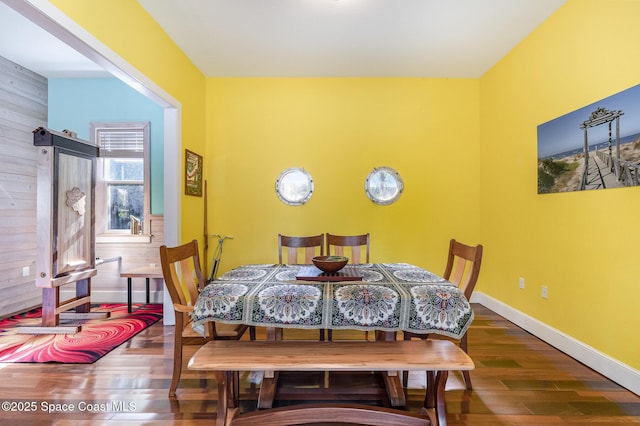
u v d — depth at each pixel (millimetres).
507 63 3205
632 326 1927
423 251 3762
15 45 3111
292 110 3752
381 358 1479
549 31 2604
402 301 1594
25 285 3566
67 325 3018
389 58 3312
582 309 2287
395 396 1807
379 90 3754
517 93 3041
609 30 2055
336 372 2166
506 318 3201
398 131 3762
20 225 3514
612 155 2029
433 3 2443
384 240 3748
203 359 1464
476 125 3775
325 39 2959
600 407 1776
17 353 2447
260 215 3762
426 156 3764
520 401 1838
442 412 1519
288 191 3729
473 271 1882
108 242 3842
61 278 2867
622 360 1987
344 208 3750
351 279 1898
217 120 3748
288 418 1443
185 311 1774
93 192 3242
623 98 1950
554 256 2564
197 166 3488
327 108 3750
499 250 3361
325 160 3754
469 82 3771
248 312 1584
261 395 1756
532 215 2834
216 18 2635
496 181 3418
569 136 2387
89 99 3885
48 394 1911
